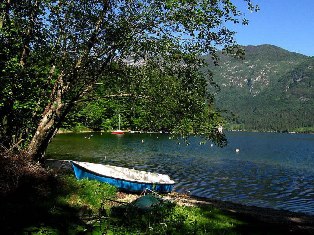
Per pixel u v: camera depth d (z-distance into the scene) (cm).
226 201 2492
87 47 1564
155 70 1620
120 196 1780
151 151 5825
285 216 2073
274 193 2984
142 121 1709
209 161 4994
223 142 1664
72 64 1645
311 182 3606
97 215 1073
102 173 2077
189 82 1605
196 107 1602
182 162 4644
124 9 1535
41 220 877
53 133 1681
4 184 1167
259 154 6800
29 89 1566
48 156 4212
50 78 1705
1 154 1337
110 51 1606
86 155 4669
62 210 1119
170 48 1484
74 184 1567
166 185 2212
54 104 1614
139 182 2025
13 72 1396
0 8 1446
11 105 1579
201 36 1499
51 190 1377
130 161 4375
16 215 904
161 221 1106
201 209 1639
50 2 1475
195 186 3058
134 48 1526
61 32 1584
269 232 1361
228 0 1405
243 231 1294
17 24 1480
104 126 10044
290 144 11538
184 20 1430
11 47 1458
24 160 1407
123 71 1648
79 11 1555
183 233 1057
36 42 1631
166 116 1630
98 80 1680
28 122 1708
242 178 3641
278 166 4925
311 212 2370
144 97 1623
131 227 938
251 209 2228
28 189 1253
